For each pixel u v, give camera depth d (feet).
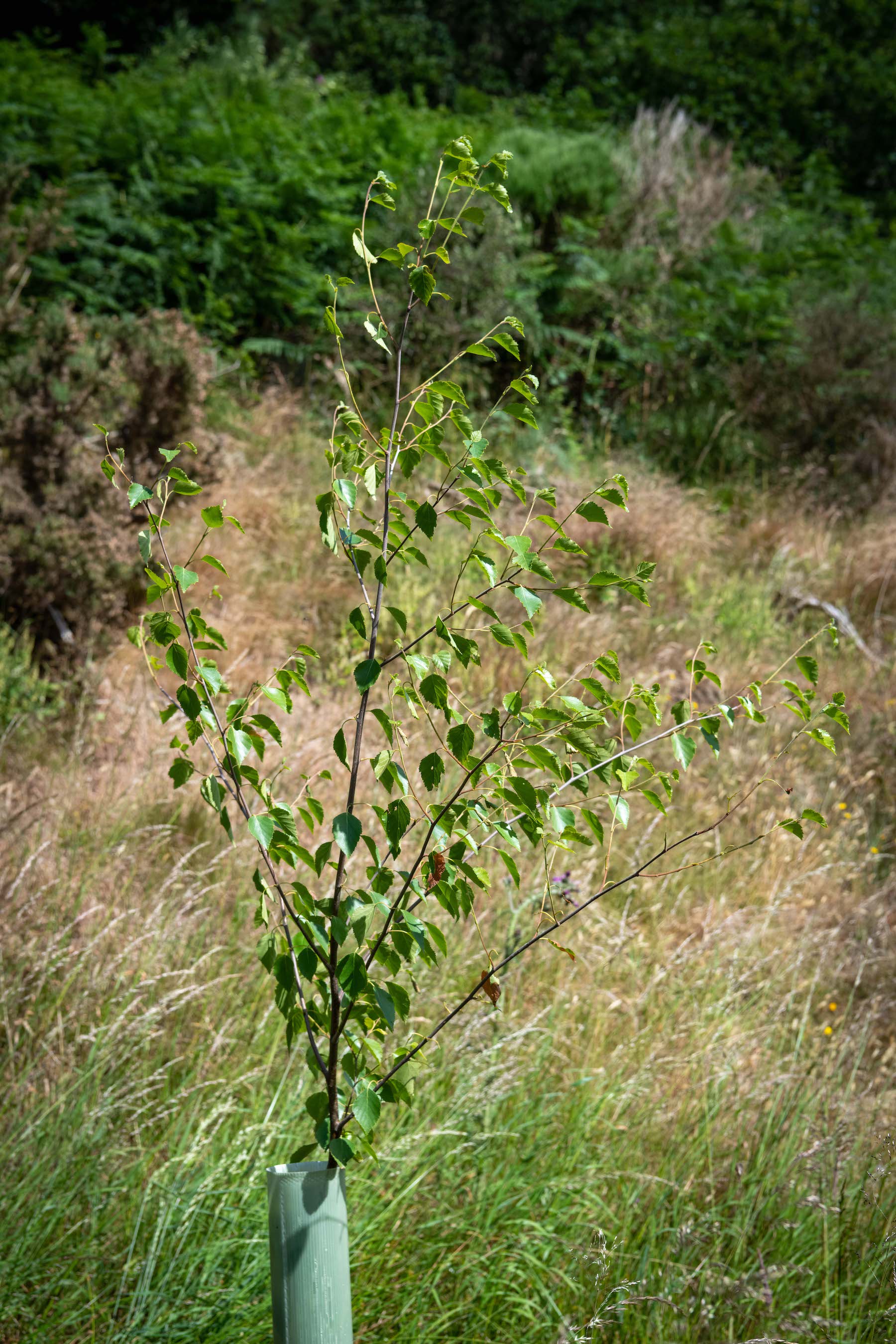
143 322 19.85
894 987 12.81
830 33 62.08
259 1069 9.38
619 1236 8.56
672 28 59.31
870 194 55.93
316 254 29.50
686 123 43.96
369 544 5.32
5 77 32.01
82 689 15.61
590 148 32.91
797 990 12.40
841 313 31.71
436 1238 8.34
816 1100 10.31
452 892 5.31
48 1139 8.24
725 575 23.31
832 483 28.53
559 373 28.55
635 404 30.25
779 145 53.11
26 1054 9.30
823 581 23.88
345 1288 5.04
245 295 27.71
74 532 16.21
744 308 31.60
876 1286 8.42
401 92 55.83
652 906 13.53
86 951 9.89
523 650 5.10
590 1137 9.64
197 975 10.54
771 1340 7.14
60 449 16.81
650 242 34.09
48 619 16.51
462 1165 9.00
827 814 16.47
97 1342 7.22
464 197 28.40
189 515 19.75
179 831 13.01
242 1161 8.31
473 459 5.11
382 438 5.28
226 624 17.84
